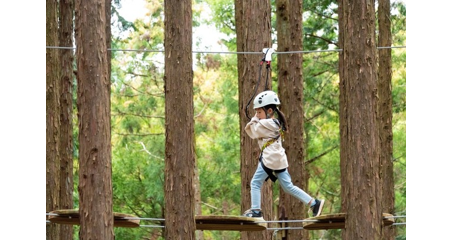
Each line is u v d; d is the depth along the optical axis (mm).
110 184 8508
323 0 17266
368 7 8547
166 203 8734
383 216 9109
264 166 8969
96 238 8336
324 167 19266
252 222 8570
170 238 8656
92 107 8477
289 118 12516
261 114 9102
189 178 8734
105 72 8617
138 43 19234
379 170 8484
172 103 8781
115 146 19312
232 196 18891
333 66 17859
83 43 8539
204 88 20188
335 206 19547
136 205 18578
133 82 19531
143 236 19000
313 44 17672
